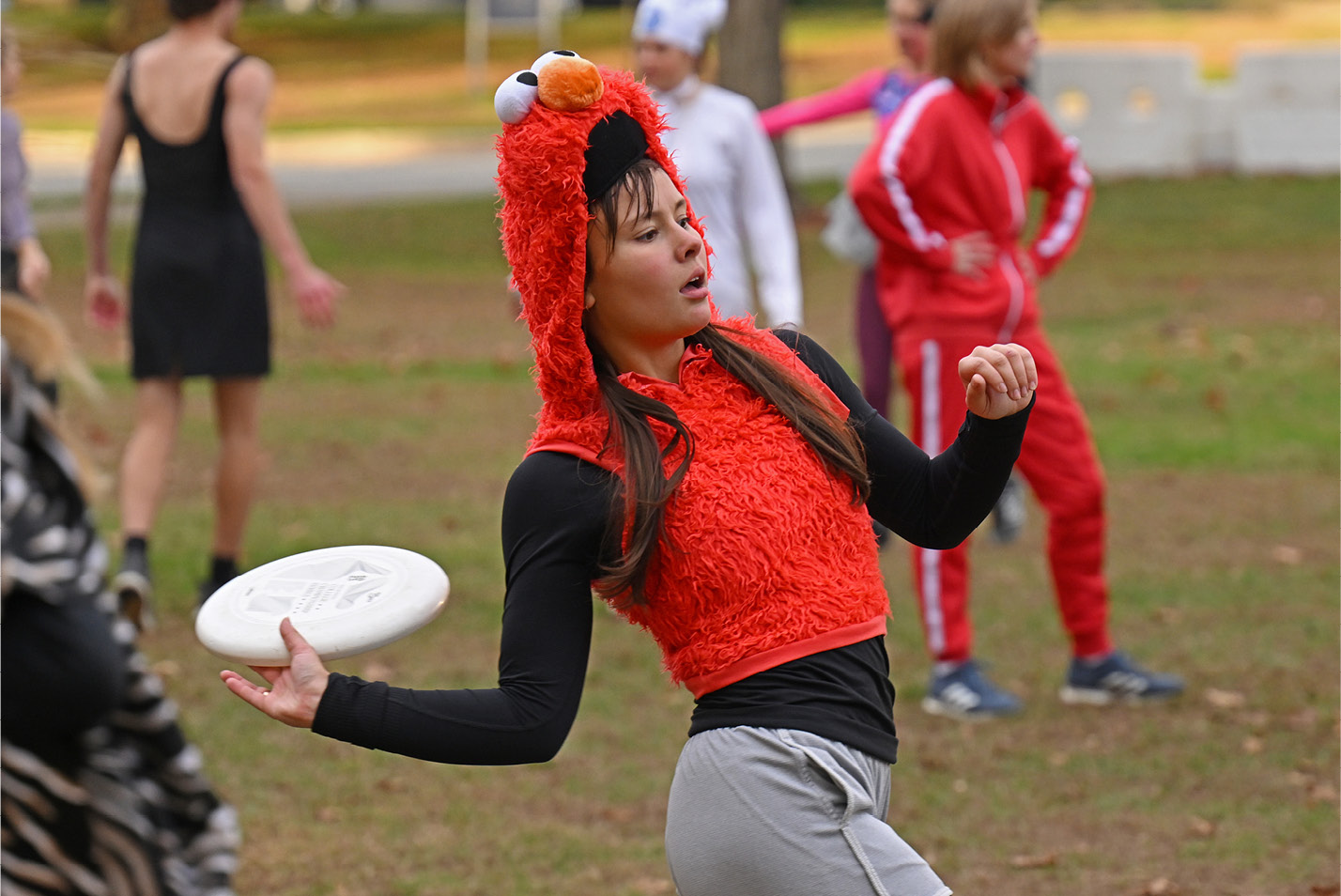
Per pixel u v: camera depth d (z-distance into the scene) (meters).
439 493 20.91
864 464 6.36
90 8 96.75
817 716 5.96
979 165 13.26
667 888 10.52
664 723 13.51
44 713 6.04
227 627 5.79
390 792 12.12
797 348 6.88
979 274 13.20
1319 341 30.70
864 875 5.88
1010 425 6.28
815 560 6.09
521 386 28.23
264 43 103.94
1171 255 41.75
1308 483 21.19
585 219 5.97
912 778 12.39
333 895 10.38
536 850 11.12
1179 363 29.08
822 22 113.31
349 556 6.33
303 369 29.56
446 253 43.31
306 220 47.44
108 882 6.38
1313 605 16.33
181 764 6.77
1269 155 53.72
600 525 5.99
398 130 73.31
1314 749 12.77
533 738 5.86
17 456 5.98
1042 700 14.02
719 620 6.02
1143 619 15.98
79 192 47.59
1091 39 96.25
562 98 5.93
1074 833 11.38
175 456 22.83
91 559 6.20
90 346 31.17
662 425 6.12
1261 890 10.41
